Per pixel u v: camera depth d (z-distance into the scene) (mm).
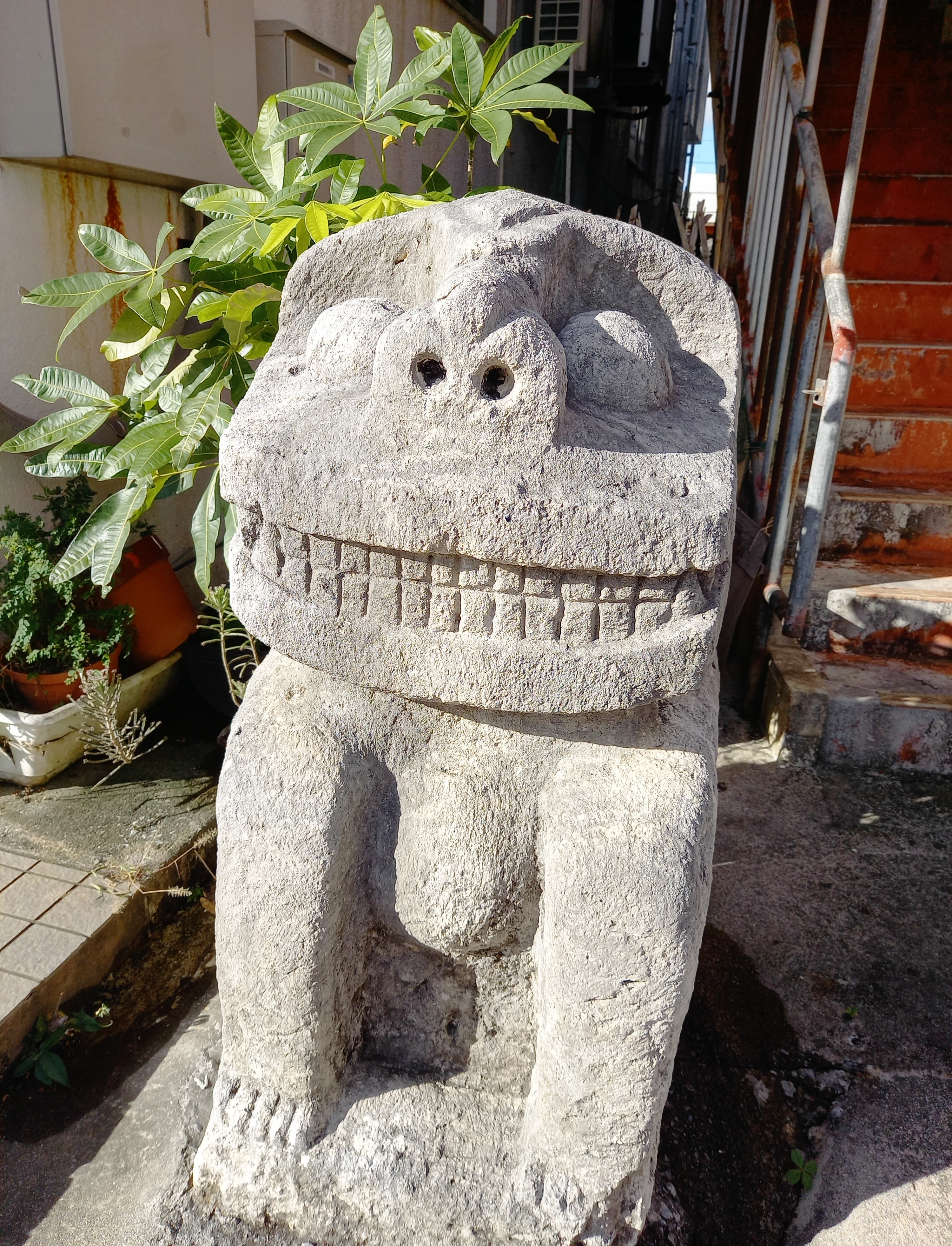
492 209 1271
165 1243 1334
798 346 2891
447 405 1065
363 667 1151
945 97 3699
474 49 2062
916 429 3090
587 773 1219
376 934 1413
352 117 2043
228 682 2689
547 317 1239
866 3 3676
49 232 2611
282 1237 1323
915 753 2525
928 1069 1678
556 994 1211
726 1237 1432
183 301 2176
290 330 1410
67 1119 1665
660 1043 1197
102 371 2898
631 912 1150
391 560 1096
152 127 2689
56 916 1979
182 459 2000
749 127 3490
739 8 3477
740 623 2998
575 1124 1243
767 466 2926
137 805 2400
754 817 2357
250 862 1254
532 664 1093
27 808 2381
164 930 2166
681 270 1280
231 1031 1355
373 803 1309
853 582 2814
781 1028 1770
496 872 1248
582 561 1032
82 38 2367
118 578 2697
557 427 1067
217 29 2965
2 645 2592
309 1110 1346
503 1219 1255
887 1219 1408
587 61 6367
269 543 1146
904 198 3709
